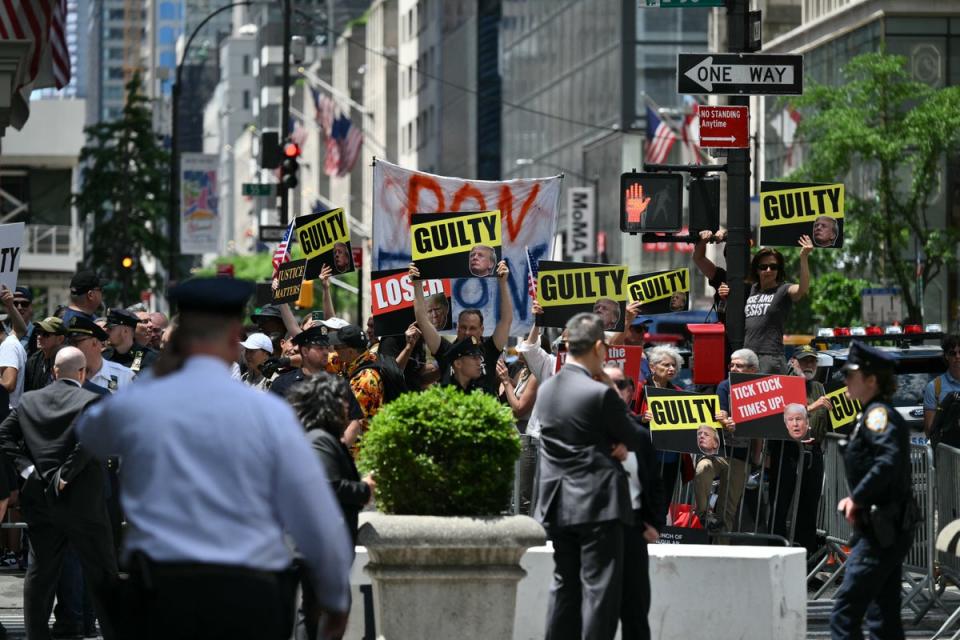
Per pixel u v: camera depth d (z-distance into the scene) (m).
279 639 11.96
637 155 150.50
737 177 33.06
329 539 11.85
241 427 11.73
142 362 32.16
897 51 110.12
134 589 11.79
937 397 34.53
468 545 21.30
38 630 24.33
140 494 11.67
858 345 21.44
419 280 29.55
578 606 21.61
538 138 184.75
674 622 24.69
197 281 12.24
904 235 92.31
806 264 32.31
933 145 90.50
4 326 31.33
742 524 30.70
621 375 23.02
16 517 34.12
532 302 33.81
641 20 152.00
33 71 40.59
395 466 21.52
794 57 32.50
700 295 139.75
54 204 157.88
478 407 21.66
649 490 21.89
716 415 27.30
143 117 135.75
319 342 26.34
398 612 21.53
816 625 27.92
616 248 150.50
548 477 21.47
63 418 23.89
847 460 21.38
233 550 11.58
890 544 21.03
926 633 27.81
